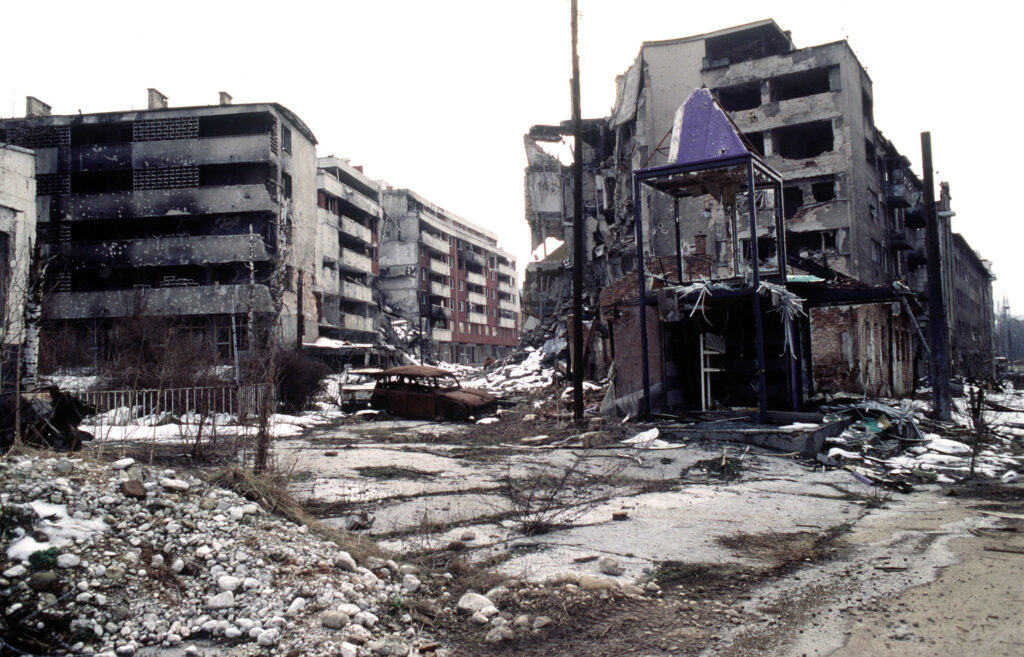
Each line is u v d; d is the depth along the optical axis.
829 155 32.56
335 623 3.97
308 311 42.97
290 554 4.73
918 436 13.95
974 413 15.63
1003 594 4.66
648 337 15.59
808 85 35.59
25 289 9.77
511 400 22.83
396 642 3.92
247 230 38.84
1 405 6.89
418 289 68.25
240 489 5.62
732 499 8.50
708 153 13.80
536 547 6.02
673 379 15.64
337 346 40.62
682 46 35.88
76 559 4.19
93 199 38.16
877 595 4.75
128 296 35.19
